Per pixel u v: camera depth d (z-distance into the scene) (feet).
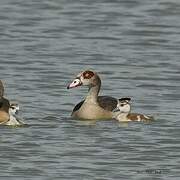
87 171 61.16
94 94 76.79
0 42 111.65
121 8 135.13
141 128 72.13
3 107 73.61
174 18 129.70
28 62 99.91
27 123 73.26
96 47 110.01
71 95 84.89
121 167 62.18
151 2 138.92
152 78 93.15
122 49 109.29
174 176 60.39
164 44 113.09
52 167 61.87
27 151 65.36
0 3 137.90
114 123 73.97
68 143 67.56
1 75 92.89
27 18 127.34
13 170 61.00
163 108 79.92
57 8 134.82
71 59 102.47
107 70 97.04
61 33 118.42
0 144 66.90
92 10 133.59
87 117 75.41
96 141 68.18
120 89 87.76
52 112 77.82
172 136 69.77
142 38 116.26
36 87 87.66
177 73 95.76
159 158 64.39
